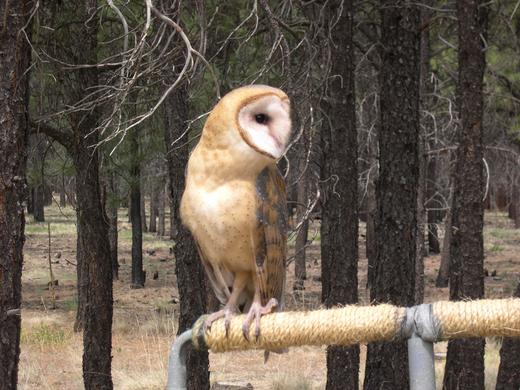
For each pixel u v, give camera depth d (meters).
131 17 7.00
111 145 10.05
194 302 7.89
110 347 8.58
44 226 47.16
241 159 3.01
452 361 7.54
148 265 30.89
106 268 8.47
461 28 6.96
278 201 3.21
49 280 26.39
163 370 13.09
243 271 3.25
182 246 7.88
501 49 12.84
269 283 3.21
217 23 7.66
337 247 8.63
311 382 12.57
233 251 3.14
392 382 7.50
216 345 2.73
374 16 10.82
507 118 14.84
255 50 8.34
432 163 21.30
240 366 14.08
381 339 2.50
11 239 4.80
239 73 8.34
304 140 6.05
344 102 8.33
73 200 8.92
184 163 7.65
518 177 21.69
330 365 8.62
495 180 23.73
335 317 2.55
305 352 15.16
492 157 20.59
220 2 7.52
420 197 13.98
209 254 3.22
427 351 2.46
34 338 16.19
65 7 7.40
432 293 21.97
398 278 7.38
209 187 3.07
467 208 7.11
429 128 15.86
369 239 21.05
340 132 8.46
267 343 2.65
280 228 3.20
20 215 4.84
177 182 7.74
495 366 12.31
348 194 8.52
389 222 7.40
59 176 10.27
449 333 2.42
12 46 4.78
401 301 7.38
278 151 2.98
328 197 8.65
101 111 7.92
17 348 4.86
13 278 4.80
